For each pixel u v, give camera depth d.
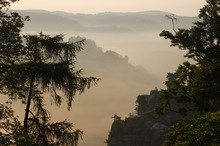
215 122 12.33
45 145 16.06
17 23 15.55
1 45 15.22
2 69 15.16
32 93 17.14
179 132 20.73
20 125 14.29
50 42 16.88
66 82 16.72
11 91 15.60
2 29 15.27
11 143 13.50
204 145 12.02
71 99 17.05
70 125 16.97
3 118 14.13
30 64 15.80
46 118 17.20
